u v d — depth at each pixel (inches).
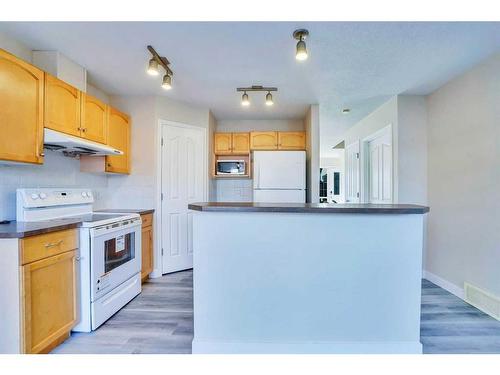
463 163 109.2
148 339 80.7
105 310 90.7
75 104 96.4
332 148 297.7
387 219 72.9
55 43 88.6
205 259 74.0
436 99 126.2
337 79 116.0
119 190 136.1
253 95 136.5
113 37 85.1
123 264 102.7
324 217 72.9
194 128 152.9
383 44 88.5
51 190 95.5
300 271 73.4
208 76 113.6
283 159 156.7
